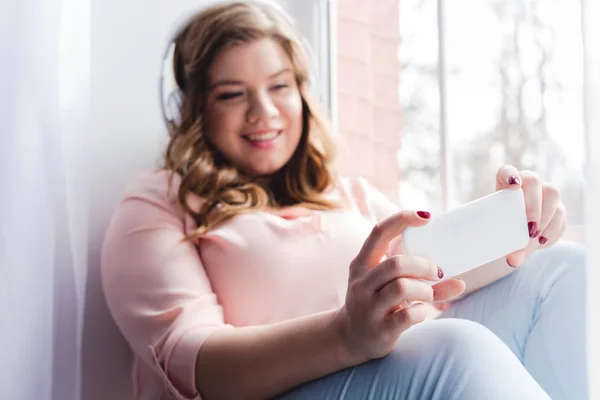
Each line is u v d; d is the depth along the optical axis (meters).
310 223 0.91
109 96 1.07
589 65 0.67
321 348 0.64
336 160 1.07
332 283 0.88
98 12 1.06
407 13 1.86
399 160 1.87
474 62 2.09
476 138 2.14
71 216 0.83
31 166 0.71
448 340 0.60
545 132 2.05
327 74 1.37
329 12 1.37
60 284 0.79
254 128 0.96
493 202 0.66
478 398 0.54
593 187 0.66
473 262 0.65
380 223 0.64
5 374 0.67
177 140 0.98
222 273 0.87
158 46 1.12
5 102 0.69
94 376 1.01
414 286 0.59
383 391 0.60
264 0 1.01
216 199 0.92
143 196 0.91
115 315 0.86
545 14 2.01
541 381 0.81
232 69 0.95
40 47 0.74
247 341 0.69
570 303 0.80
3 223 0.67
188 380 0.72
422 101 1.93
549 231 0.83
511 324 0.84
